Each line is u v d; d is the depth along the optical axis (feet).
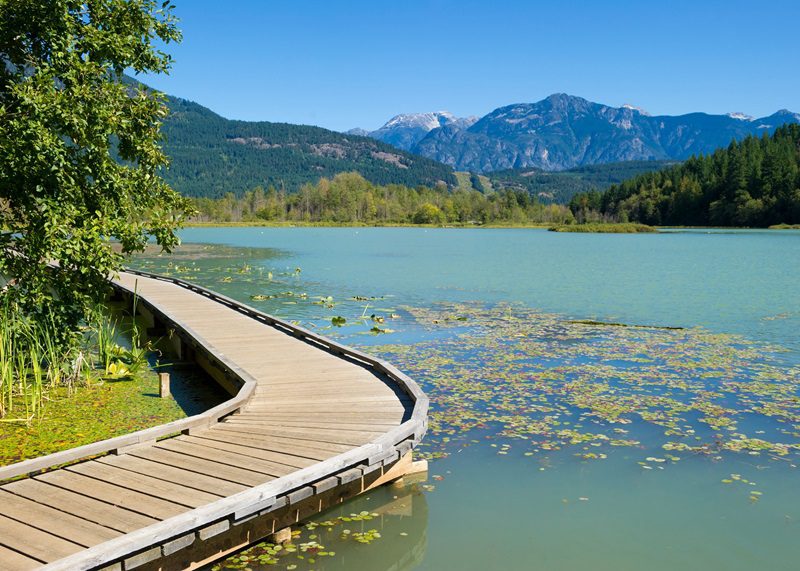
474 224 481.87
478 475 23.71
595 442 26.89
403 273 103.24
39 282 31.73
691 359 42.29
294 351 38.75
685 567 17.78
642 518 20.57
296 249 170.91
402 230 378.94
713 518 20.54
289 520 19.69
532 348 45.65
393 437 22.21
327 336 50.14
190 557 17.13
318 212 483.92
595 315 61.05
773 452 25.88
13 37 31.04
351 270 108.58
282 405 27.40
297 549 18.92
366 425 24.59
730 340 48.73
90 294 34.58
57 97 28.81
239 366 34.42
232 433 23.76
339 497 21.35
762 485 22.86
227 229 357.20
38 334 32.71
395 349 45.14
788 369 39.63
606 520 20.42
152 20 34.14
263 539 19.38
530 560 18.15
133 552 15.43
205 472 19.99
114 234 32.53
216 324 47.98
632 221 431.43
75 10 32.32
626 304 68.39
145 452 21.83
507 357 42.70
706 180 402.93
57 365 33.35
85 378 36.11
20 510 17.40
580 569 17.61
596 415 30.37
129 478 19.53
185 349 42.63
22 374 31.09
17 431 27.22
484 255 149.38
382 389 29.96
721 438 27.40
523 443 26.76
